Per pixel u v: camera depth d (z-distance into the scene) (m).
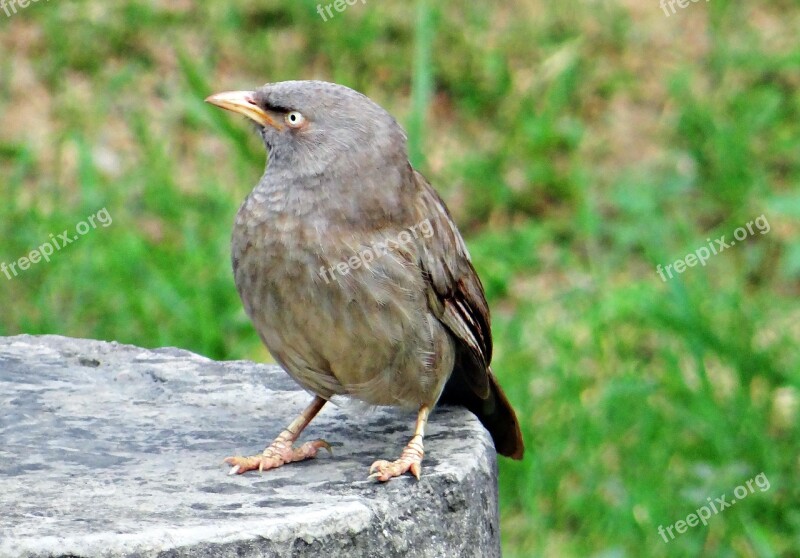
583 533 11.48
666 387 12.59
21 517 6.39
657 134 17.30
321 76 17.52
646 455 11.96
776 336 13.73
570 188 16.23
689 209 16.12
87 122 16.31
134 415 8.17
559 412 12.40
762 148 17.02
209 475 7.16
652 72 18.33
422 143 15.50
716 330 13.30
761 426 12.12
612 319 13.75
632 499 11.50
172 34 17.73
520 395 12.34
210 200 15.02
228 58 17.52
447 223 7.69
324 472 7.23
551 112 17.19
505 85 17.47
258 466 7.25
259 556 6.26
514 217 16.19
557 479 11.84
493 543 7.53
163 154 15.73
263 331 7.36
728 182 16.19
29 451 7.48
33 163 15.55
